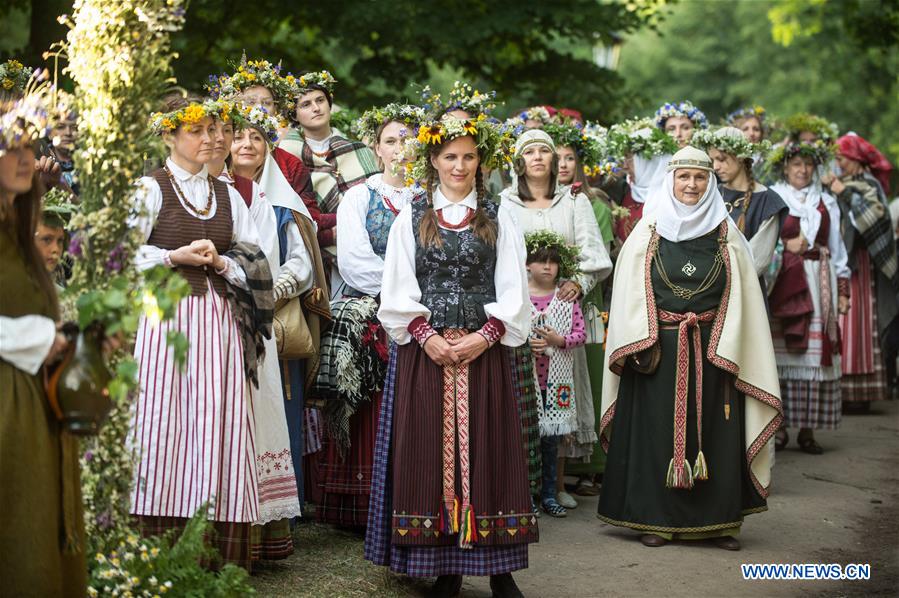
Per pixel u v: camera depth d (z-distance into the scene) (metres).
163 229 4.64
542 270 6.50
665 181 6.07
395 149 5.97
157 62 3.95
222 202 4.80
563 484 6.93
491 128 4.91
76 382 3.39
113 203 3.89
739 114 9.85
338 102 12.84
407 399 4.80
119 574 3.85
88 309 3.42
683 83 32.44
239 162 5.54
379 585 4.98
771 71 30.36
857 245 10.20
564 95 13.52
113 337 3.54
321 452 5.86
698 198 6.02
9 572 3.31
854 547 5.98
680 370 5.86
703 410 5.89
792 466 8.09
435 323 4.79
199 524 4.11
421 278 4.88
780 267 8.34
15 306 3.41
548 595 5.04
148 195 4.61
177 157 4.74
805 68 29.38
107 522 3.95
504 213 4.95
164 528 4.51
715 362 5.85
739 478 5.91
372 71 12.95
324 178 6.67
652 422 5.91
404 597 4.87
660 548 5.87
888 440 9.10
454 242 4.84
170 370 4.53
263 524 4.96
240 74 6.58
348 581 4.98
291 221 5.61
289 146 6.66
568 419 6.52
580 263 6.70
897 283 10.12
